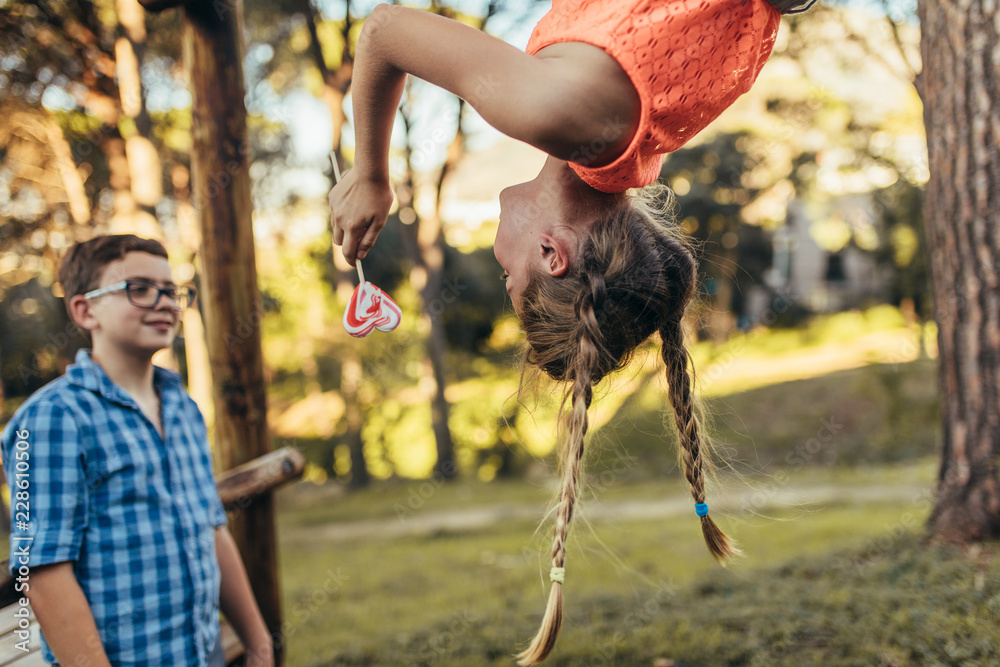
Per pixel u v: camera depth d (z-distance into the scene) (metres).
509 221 1.09
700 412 1.37
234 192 2.58
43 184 8.30
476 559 7.03
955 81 3.15
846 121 10.12
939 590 2.79
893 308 18.77
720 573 4.11
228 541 1.90
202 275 2.63
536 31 0.96
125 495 1.53
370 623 4.54
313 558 8.49
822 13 5.64
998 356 3.28
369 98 0.97
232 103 2.53
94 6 6.86
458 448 16.19
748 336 19.78
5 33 5.85
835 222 19.14
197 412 1.85
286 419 18.17
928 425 11.55
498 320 17.23
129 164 7.86
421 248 13.73
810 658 2.44
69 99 7.21
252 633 1.91
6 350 12.62
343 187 1.11
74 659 1.40
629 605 3.74
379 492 14.49
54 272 8.68
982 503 3.39
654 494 10.85
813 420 13.61
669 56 0.85
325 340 14.77
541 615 3.95
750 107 16.77
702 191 17.36
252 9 9.36
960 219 3.25
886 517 6.45
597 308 1.02
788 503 8.32
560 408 1.08
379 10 0.93
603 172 0.93
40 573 1.40
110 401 1.56
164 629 1.55
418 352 15.14
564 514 1.02
